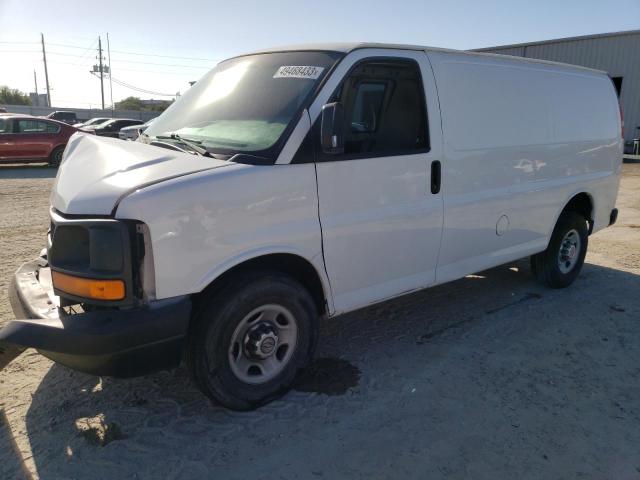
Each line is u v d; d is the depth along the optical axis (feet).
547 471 9.34
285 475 9.07
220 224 9.72
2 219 28.27
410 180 12.64
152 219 9.02
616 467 9.49
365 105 11.96
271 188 10.28
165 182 9.37
